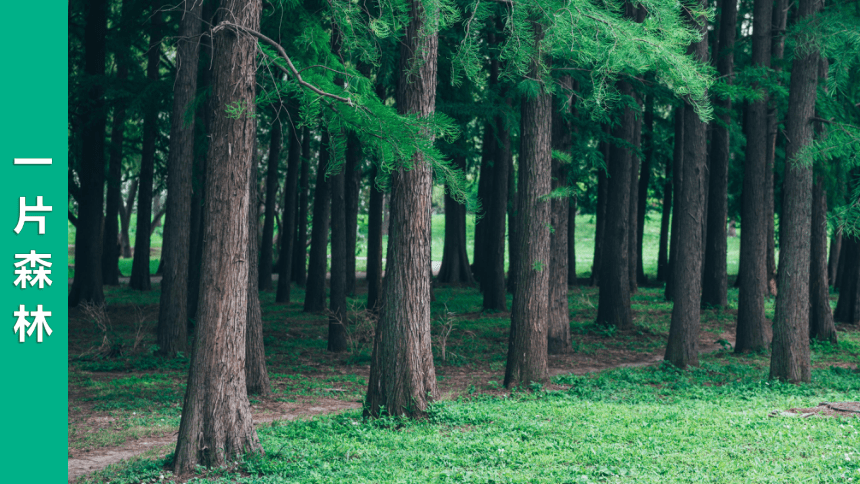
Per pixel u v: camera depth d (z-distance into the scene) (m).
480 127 26.64
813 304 18.06
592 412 9.58
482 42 16.81
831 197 18.14
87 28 21.11
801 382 12.17
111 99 19.86
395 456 7.52
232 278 7.42
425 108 9.44
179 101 15.23
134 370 14.16
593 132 17.75
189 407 7.32
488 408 9.97
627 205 19.27
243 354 7.60
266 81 10.38
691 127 13.80
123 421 9.92
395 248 9.46
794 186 12.18
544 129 11.80
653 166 31.80
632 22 9.09
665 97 15.91
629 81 15.87
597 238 31.28
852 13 13.01
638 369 14.23
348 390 12.52
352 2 8.16
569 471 6.72
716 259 23.64
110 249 31.42
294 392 12.26
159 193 30.70
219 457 7.25
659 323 20.75
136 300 25.84
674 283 14.18
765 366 14.65
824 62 19.08
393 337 9.41
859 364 15.23
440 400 9.77
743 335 16.50
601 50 9.05
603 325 19.16
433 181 9.32
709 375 13.41
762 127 16.81
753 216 16.56
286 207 27.06
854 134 11.41
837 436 7.81
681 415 9.28
